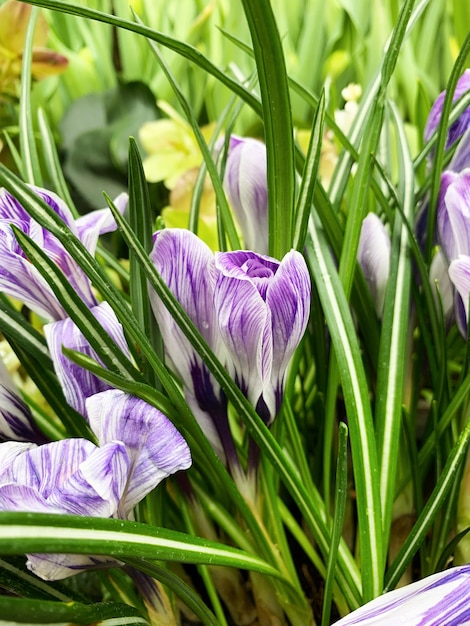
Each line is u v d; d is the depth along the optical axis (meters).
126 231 0.29
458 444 0.31
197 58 0.32
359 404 0.32
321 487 0.39
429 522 0.32
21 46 0.51
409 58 0.65
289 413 0.36
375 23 0.66
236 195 0.36
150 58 0.69
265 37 0.28
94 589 0.40
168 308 0.30
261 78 0.29
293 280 0.29
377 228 0.36
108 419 0.29
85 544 0.26
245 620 0.38
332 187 0.40
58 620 0.27
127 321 0.30
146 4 0.68
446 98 0.34
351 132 0.40
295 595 0.35
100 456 0.28
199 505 0.36
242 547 0.35
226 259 0.30
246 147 0.35
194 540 0.30
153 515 0.33
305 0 0.72
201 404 0.33
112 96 0.67
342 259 0.34
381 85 0.32
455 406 0.34
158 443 0.29
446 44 0.70
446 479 0.31
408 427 0.36
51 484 0.28
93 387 0.31
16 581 0.31
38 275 0.31
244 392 0.32
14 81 0.54
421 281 0.37
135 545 0.28
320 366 0.38
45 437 0.34
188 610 0.38
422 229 0.38
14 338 0.34
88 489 0.27
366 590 0.31
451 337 0.42
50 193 0.31
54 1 0.30
